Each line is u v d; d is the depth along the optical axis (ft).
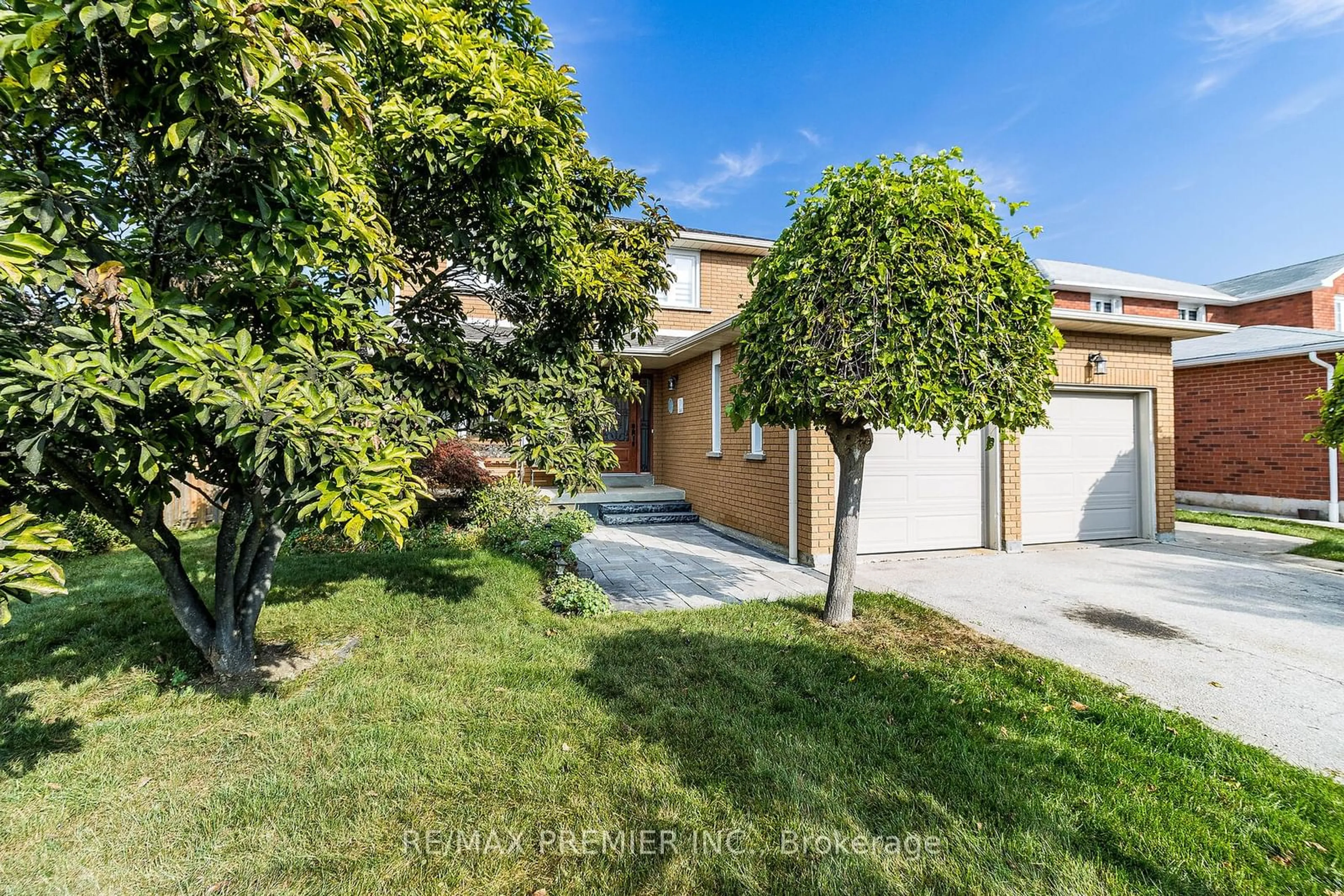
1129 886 6.22
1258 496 33.06
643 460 42.68
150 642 12.44
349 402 8.77
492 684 10.73
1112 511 26.22
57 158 7.85
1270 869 6.42
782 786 7.86
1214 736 9.09
